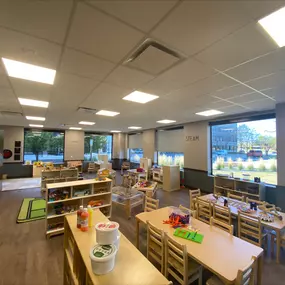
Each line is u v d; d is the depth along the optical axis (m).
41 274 2.39
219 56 1.94
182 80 2.64
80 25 1.45
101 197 4.22
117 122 7.25
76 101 3.89
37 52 1.87
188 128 7.34
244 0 1.19
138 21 1.40
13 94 3.36
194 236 2.20
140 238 3.36
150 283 1.17
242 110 4.80
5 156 8.66
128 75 2.47
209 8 1.26
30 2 1.21
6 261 2.64
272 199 4.57
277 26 1.45
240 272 1.48
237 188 5.16
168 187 6.94
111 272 1.26
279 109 4.09
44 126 8.91
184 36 1.59
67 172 6.71
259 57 1.96
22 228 3.71
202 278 2.32
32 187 7.14
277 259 2.68
